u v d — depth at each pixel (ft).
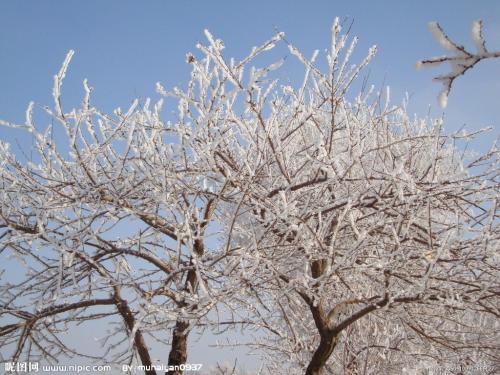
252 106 16.90
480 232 17.53
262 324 19.35
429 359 21.67
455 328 22.59
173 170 18.47
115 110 19.67
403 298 16.72
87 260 17.16
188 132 19.16
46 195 19.15
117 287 18.84
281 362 25.31
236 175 18.30
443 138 19.35
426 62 6.34
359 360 21.98
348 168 17.17
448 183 17.17
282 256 17.47
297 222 17.61
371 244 18.72
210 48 16.78
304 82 18.99
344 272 19.75
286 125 19.97
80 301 18.94
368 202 18.04
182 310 15.37
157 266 19.47
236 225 19.98
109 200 18.58
